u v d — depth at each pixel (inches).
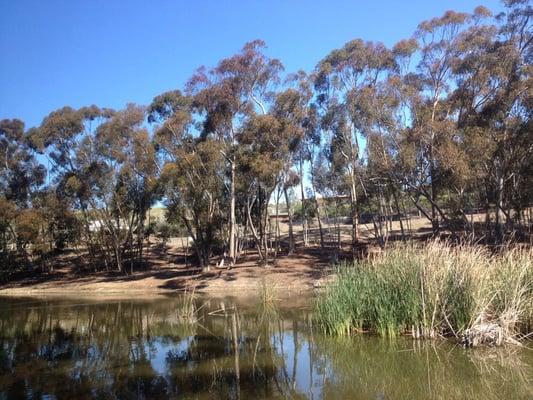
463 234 1163.9
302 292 1077.8
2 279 1768.0
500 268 531.8
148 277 1521.9
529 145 1067.9
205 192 1441.9
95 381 438.9
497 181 1149.7
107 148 1545.3
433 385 388.8
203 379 434.9
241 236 1701.5
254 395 386.6
